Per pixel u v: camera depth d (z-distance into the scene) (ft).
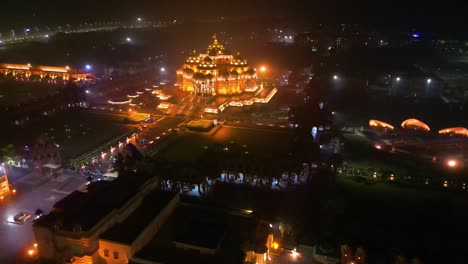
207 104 510.99
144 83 631.97
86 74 645.92
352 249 217.97
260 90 588.91
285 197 289.74
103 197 220.64
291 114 443.73
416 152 367.66
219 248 196.85
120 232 198.18
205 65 550.77
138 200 223.92
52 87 613.52
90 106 518.78
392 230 247.70
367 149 379.35
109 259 194.80
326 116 416.46
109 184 238.89
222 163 313.32
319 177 320.29
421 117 471.21
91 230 191.62
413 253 224.12
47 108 476.13
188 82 569.64
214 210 235.61
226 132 423.23
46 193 293.02
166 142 389.80
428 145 383.24
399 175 313.53
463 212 268.62
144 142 391.86
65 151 367.66
